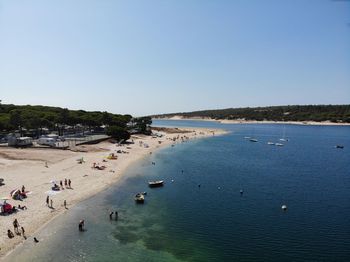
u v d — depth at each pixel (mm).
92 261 36469
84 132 157125
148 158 108062
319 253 39562
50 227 44625
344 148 156125
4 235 40625
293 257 38500
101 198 59469
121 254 38438
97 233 44000
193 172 87875
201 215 52438
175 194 64688
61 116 141750
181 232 45406
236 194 65562
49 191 59625
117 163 93062
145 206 56344
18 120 122062
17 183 62875
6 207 47562
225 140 186125
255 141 182500
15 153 90750
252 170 92875
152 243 41625
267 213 53938
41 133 138375
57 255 37250
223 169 93438
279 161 111562
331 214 53656
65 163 84250
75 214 50375
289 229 46938
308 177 84000
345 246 41469
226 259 37812
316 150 146750
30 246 38781
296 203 59781
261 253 39469
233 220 50406
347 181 79375
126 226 46969
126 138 141250
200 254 39000
